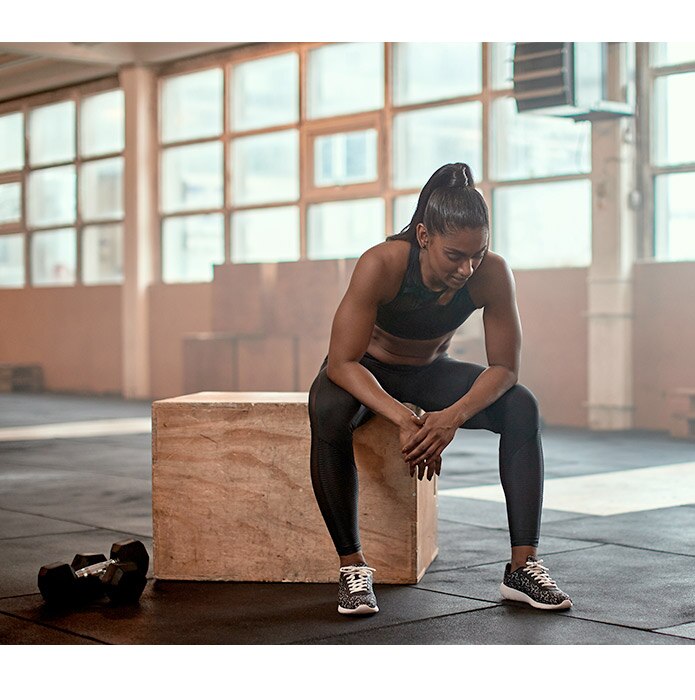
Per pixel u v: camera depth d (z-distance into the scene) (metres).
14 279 13.70
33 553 3.48
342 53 10.11
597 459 6.16
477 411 2.66
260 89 10.87
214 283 10.66
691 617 2.59
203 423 3.02
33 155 13.33
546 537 3.70
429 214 2.59
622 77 7.75
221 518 3.03
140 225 11.82
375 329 2.85
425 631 2.48
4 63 12.44
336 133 10.11
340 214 10.21
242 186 11.09
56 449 6.80
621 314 7.99
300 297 9.99
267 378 10.27
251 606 2.74
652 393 8.00
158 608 2.72
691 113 7.90
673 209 8.00
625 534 3.76
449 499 4.62
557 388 8.51
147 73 11.76
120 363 12.34
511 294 2.74
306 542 3.00
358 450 2.97
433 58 9.39
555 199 8.59
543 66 7.30
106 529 3.92
